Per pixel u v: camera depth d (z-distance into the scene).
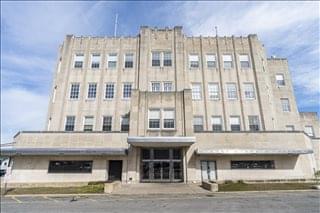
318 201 13.33
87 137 25.14
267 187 19.20
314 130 36.94
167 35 33.91
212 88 32.56
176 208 12.03
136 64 33.22
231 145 24.42
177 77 31.67
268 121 30.47
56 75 33.75
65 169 24.06
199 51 34.19
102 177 23.80
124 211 11.55
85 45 34.25
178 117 25.50
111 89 32.22
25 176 23.58
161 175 24.00
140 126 25.03
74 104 31.33
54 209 12.33
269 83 35.69
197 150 23.41
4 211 12.09
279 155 24.30
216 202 13.51
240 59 33.97
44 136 25.05
